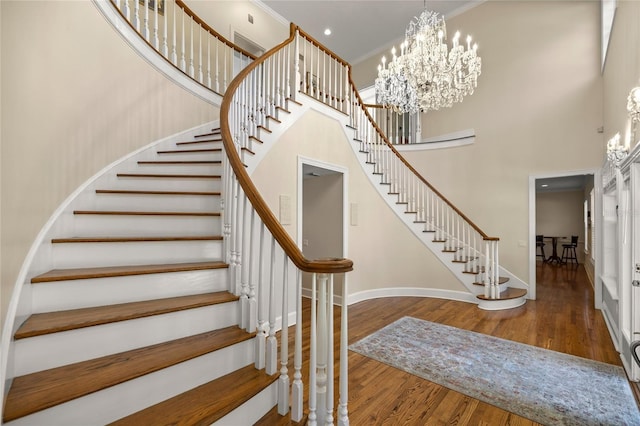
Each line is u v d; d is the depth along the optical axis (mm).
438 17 6637
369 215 5180
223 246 2248
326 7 6492
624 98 3334
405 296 5312
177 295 1917
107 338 1472
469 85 3939
